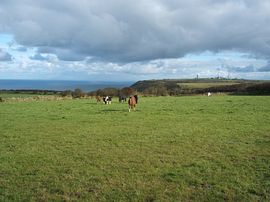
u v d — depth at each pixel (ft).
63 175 43.01
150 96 276.41
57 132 77.92
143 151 55.93
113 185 38.93
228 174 42.29
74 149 58.44
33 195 36.27
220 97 228.63
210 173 42.80
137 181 40.16
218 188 37.42
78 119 102.37
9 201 34.47
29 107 156.66
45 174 43.60
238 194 35.63
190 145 60.18
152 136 70.03
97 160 50.26
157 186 38.40
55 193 36.81
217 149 56.54
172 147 58.80
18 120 102.42
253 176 41.22
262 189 36.73
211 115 108.58
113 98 253.24
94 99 242.78
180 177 41.47
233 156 51.37
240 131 74.69
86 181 40.55
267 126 81.61
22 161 50.37
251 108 130.00
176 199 34.60
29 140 68.28
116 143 63.21
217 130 76.54
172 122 92.17
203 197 35.06
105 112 124.06
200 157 51.31
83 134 74.23
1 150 58.70
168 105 154.81
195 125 85.56
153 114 114.42
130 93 284.20
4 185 39.37
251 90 330.13
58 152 56.24
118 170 44.93
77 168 46.19
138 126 85.25
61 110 136.56
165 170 44.50
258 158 49.80
